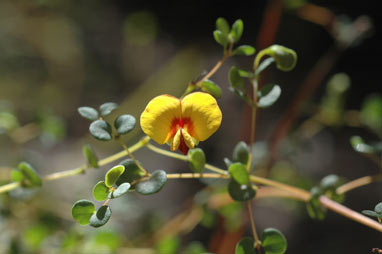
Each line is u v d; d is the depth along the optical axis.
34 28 0.58
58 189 0.35
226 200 0.26
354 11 0.60
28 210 0.28
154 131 0.19
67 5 0.61
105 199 0.19
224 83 0.61
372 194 0.48
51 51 0.61
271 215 0.46
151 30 0.60
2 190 0.22
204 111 0.19
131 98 0.59
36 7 0.57
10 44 0.58
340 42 0.30
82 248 0.26
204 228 0.41
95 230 0.26
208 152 0.53
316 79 0.32
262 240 0.20
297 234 0.45
